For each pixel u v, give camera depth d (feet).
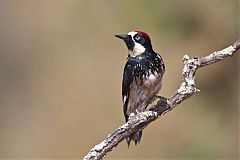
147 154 49.32
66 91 53.31
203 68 53.47
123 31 53.98
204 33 52.39
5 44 57.62
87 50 54.80
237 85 52.44
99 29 55.06
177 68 52.13
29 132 52.34
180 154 49.78
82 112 51.70
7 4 59.21
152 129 50.31
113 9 54.70
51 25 57.72
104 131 50.60
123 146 49.16
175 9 52.24
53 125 52.19
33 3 59.16
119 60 53.62
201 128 50.96
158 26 52.70
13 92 55.47
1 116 53.57
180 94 16.69
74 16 56.44
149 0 52.47
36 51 57.36
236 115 51.96
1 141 52.13
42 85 55.01
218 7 51.26
